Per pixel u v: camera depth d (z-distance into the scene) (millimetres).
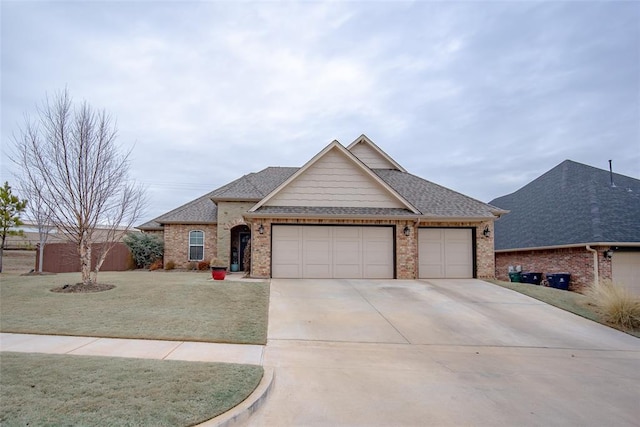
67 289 12180
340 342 8188
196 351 6988
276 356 7094
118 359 6129
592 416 5023
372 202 17016
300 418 4688
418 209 17406
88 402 4414
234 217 22062
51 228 18031
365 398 5352
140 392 4758
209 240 22547
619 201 19031
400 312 10727
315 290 13406
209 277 16625
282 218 16188
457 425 4641
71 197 12516
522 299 12633
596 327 10000
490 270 17078
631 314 10133
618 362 7543
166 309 9984
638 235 16672
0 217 18938
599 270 16625
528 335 9172
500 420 4816
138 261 22734
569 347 8469
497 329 9516
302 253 16250
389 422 4652
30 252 23000
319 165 17062
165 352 6809
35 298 11070
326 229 16422
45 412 4133
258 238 16141
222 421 4246
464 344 8367
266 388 5305
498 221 25344
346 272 16328
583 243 16953
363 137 21609
